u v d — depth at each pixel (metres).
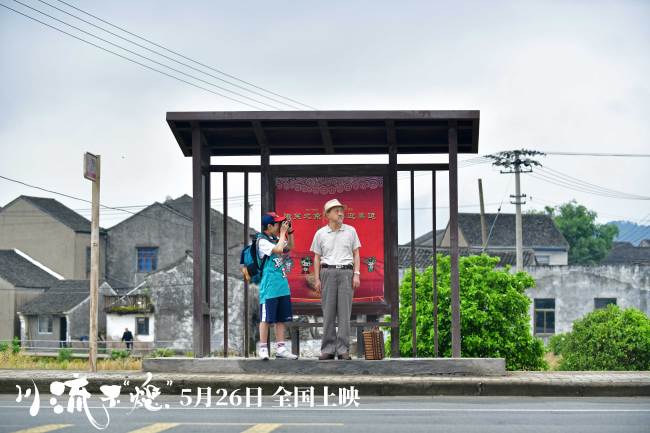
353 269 13.16
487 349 31.59
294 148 14.84
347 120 13.62
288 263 13.98
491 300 31.83
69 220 76.69
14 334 69.88
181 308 60.41
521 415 8.95
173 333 60.38
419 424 8.20
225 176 14.34
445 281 31.95
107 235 75.75
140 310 60.69
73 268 74.88
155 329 60.62
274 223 12.98
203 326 14.01
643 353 31.98
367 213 14.02
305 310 13.84
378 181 14.07
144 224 75.12
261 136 13.97
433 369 12.45
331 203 12.95
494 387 11.57
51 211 76.75
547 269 54.94
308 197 14.10
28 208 76.56
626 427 8.00
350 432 7.62
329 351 12.85
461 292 32.16
